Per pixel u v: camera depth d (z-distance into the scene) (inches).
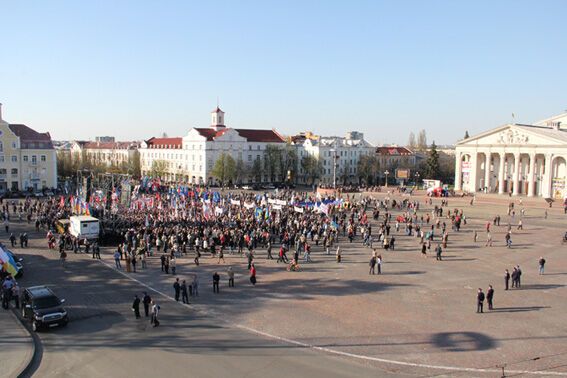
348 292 1382.9
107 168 6358.3
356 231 2472.9
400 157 7568.9
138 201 2819.9
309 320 1140.5
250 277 1481.3
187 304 1268.5
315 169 6505.9
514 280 1443.2
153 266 1699.1
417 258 1866.4
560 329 1090.7
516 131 4717.0
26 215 2918.3
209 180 5994.1
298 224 2329.0
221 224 2354.8
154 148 6904.5
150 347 964.0
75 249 1923.0
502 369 845.2
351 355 932.6
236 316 1170.0
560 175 4621.1
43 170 4468.5
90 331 1058.7
